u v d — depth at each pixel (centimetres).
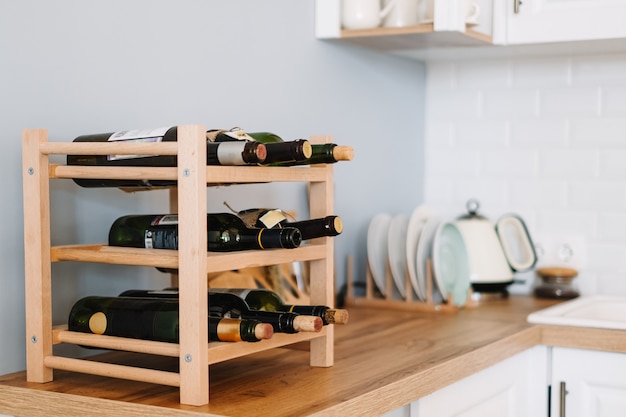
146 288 176
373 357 166
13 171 148
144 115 173
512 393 199
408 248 224
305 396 134
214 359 129
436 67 281
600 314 240
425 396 157
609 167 255
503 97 270
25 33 149
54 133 155
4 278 148
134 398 132
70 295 160
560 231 263
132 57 170
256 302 150
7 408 140
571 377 204
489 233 252
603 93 256
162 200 179
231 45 196
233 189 196
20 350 151
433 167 282
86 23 160
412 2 221
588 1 225
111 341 136
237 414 123
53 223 156
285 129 215
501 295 251
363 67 246
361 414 135
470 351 172
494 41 237
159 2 176
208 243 137
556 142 263
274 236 136
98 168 136
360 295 248
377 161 255
